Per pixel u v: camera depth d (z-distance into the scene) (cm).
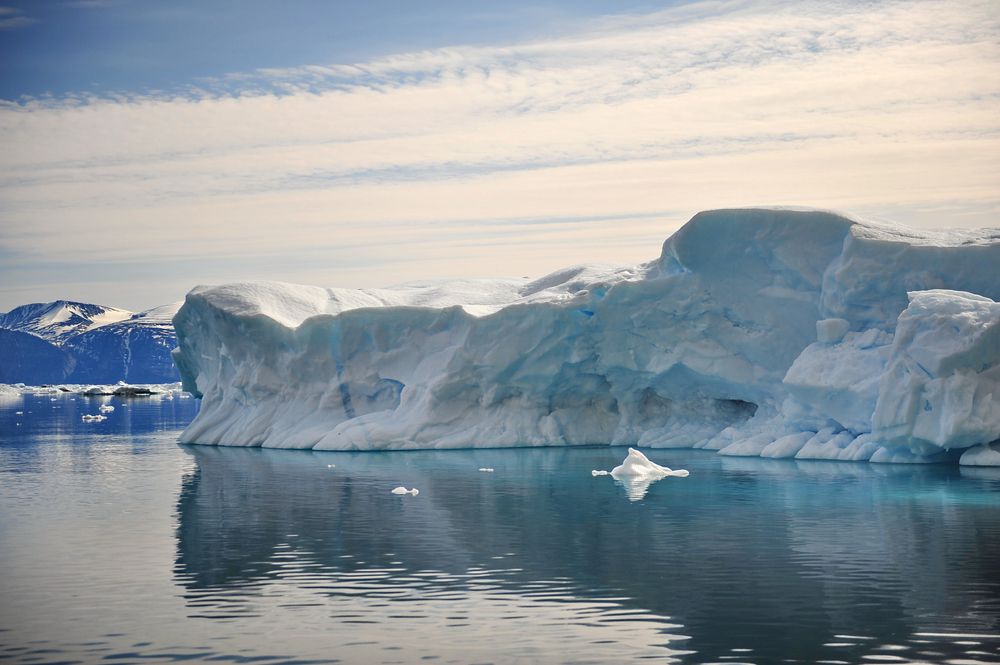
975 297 2973
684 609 1419
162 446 4412
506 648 1258
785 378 3331
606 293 3769
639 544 1889
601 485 2758
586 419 4138
